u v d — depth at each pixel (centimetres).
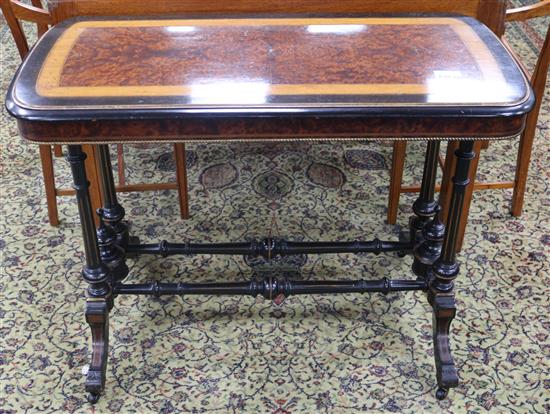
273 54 164
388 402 188
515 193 254
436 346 193
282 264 238
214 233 251
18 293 224
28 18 211
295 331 211
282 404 188
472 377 196
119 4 197
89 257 183
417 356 202
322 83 151
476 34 173
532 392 191
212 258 240
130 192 272
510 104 143
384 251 221
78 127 142
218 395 191
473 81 151
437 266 187
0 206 264
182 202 253
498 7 199
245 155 296
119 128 143
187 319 215
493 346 205
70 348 204
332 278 231
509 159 292
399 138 147
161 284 201
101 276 186
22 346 205
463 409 187
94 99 144
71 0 195
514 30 399
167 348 205
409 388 192
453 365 189
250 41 170
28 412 186
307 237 249
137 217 259
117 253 208
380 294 224
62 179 280
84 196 171
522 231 252
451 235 180
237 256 241
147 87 149
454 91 148
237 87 149
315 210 263
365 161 292
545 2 215
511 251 242
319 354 203
